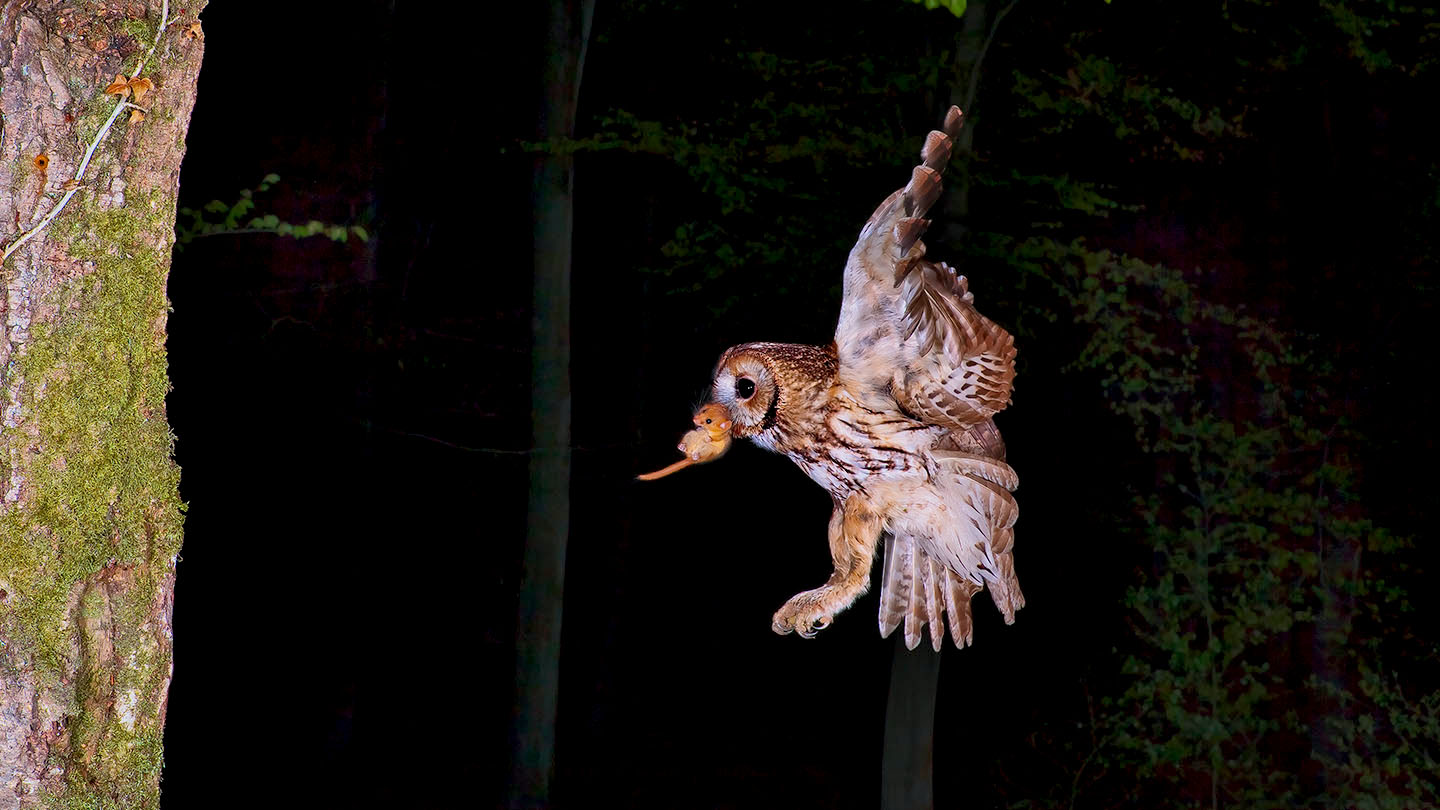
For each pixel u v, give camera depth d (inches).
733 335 446.9
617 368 682.2
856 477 143.3
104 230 85.7
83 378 85.6
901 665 379.2
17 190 83.4
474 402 641.0
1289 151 438.3
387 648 609.6
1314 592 385.1
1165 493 414.3
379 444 613.0
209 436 559.2
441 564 631.8
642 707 639.8
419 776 553.0
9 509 84.0
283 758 551.2
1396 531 412.2
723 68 426.6
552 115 425.4
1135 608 388.5
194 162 530.6
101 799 86.6
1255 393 398.0
